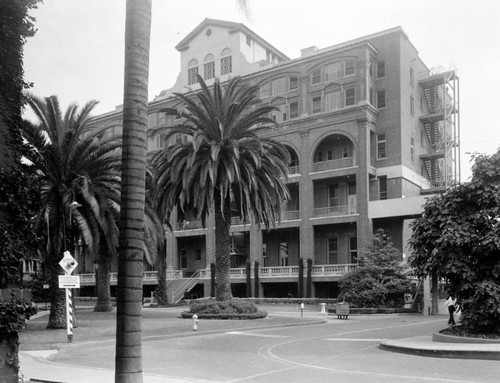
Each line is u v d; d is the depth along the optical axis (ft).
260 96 196.34
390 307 136.77
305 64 186.91
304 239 177.37
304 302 166.50
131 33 29.22
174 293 188.55
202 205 104.99
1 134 30.68
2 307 29.17
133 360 27.07
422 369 43.50
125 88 29.07
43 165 83.20
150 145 222.69
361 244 165.68
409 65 187.42
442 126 207.92
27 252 31.24
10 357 29.73
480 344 53.93
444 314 132.87
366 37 184.96
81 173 88.74
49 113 86.02
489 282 57.93
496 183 61.16
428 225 64.08
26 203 31.48
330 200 183.32
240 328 88.12
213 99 111.14
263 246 194.80
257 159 102.32
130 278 27.58
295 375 42.16
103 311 129.90
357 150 171.83
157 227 109.19
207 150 107.65
